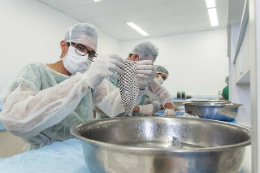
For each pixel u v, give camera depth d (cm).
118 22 448
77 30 121
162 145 74
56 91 92
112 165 40
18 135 100
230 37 177
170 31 507
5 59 295
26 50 326
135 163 37
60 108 92
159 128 80
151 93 200
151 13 398
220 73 480
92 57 130
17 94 93
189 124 76
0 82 285
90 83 93
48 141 116
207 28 483
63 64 128
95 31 130
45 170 55
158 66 252
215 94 481
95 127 68
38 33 347
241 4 123
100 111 162
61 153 70
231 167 39
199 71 500
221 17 414
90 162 45
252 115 34
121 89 80
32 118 88
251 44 34
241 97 182
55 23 380
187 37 518
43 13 357
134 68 81
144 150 35
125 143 76
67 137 121
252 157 35
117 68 81
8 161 61
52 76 119
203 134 71
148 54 163
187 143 74
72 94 93
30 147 122
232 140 60
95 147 42
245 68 94
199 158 35
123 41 598
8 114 87
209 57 492
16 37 312
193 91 505
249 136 49
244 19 79
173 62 531
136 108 153
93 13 400
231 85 188
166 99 188
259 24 31
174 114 157
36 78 106
